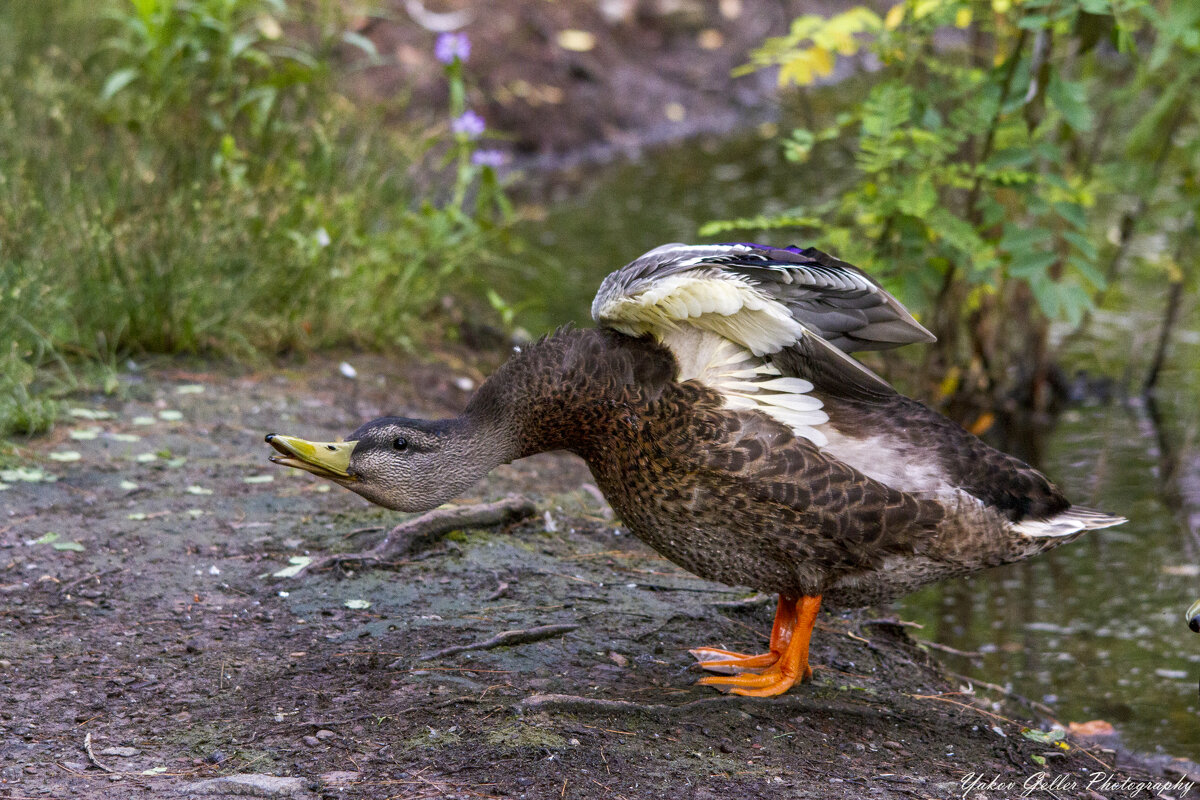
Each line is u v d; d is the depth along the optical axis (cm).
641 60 2403
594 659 742
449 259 1414
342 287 1303
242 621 764
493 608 797
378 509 936
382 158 1440
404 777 591
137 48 1492
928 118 1137
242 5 1492
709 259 645
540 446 716
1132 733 811
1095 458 1250
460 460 700
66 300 1116
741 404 666
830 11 2655
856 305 674
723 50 2508
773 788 609
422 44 2106
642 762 622
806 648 721
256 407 1112
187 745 618
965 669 890
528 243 1717
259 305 1255
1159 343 1432
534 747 618
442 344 1385
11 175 1195
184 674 694
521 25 2275
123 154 1302
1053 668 896
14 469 940
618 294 664
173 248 1205
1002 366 1376
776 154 2125
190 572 822
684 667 746
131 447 1004
